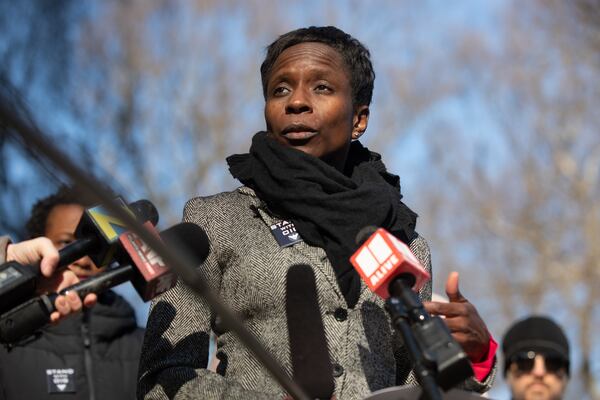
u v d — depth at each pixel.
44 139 4.08
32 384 7.44
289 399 5.39
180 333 5.70
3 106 3.99
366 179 6.11
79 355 7.60
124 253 5.12
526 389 7.59
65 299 4.99
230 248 5.81
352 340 5.65
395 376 5.77
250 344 4.70
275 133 6.04
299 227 5.81
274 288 5.68
